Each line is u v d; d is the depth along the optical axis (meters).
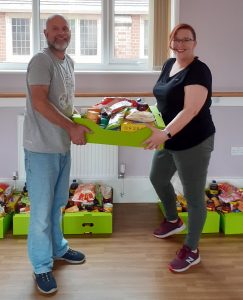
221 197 3.29
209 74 2.43
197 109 2.37
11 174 3.65
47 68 2.19
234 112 3.65
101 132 2.33
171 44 2.48
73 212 3.14
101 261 2.74
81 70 3.60
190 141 2.49
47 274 2.43
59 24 2.22
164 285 2.48
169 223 3.08
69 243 2.98
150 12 3.48
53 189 2.41
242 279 2.55
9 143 3.59
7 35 3.60
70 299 2.34
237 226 3.14
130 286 2.46
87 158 3.61
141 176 3.72
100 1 3.59
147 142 2.32
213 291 2.42
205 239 3.07
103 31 3.59
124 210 3.58
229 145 3.71
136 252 2.87
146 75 3.53
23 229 3.09
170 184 2.97
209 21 3.49
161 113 2.61
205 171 2.57
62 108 2.33
